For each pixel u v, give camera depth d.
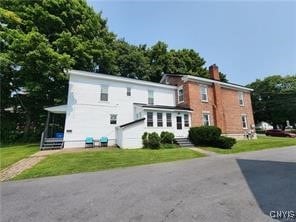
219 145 15.86
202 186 5.61
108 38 26.97
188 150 14.07
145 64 32.84
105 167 8.95
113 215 3.82
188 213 3.81
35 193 5.37
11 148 15.61
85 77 17.56
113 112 18.25
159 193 5.10
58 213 3.99
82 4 22.20
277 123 44.69
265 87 44.09
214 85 22.16
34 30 17.45
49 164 9.23
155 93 21.27
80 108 16.86
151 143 15.54
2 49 17.81
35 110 22.52
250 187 5.41
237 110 23.72
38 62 15.62
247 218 3.53
